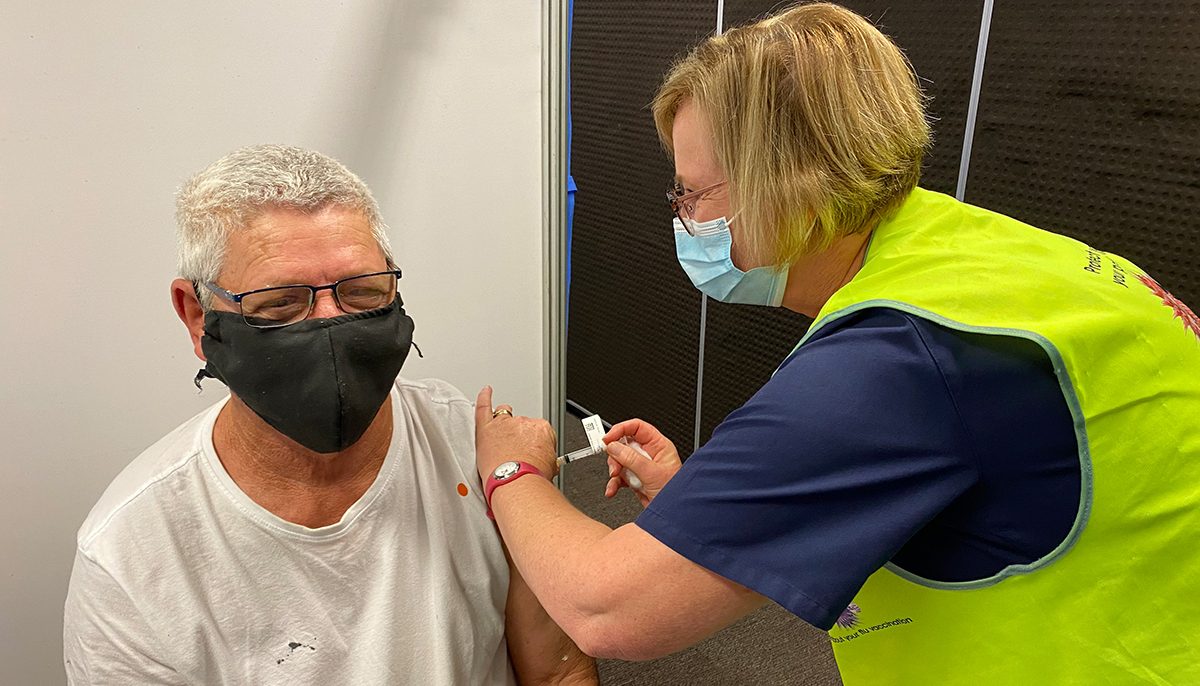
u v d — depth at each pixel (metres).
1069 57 1.83
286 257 0.83
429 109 1.18
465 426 1.14
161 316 1.08
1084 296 0.75
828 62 0.76
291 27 1.04
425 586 1.02
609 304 3.44
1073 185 1.89
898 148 0.79
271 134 1.07
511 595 1.14
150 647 0.89
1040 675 0.78
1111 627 0.74
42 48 0.90
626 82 3.00
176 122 1.00
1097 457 0.70
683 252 0.96
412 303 1.28
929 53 2.10
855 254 0.86
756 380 2.79
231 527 0.92
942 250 0.78
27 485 1.05
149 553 0.89
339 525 0.95
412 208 1.22
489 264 1.33
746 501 0.70
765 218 0.81
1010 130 1.98
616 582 0.75
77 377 1.04
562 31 1.26
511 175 1.30
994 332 0.69
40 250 0.97
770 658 2.25
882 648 0.88
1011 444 0.70
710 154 0.84
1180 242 1.75
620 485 1.18
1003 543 0.74
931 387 0.69
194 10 0.97
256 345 0.83
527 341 1.44
